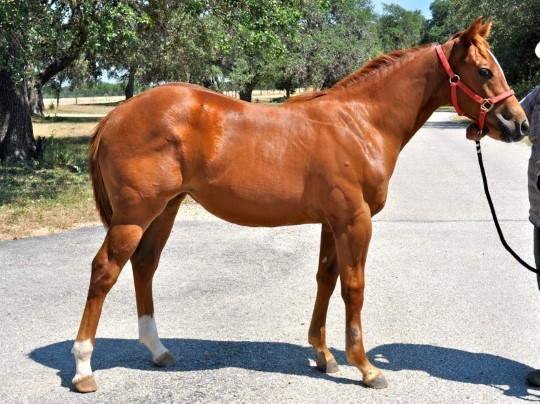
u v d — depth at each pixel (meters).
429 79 3.76
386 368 4.04
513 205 9.75
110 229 3.65
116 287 5.84
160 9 13.27
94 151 3.80
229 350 4.33
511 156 16.44
